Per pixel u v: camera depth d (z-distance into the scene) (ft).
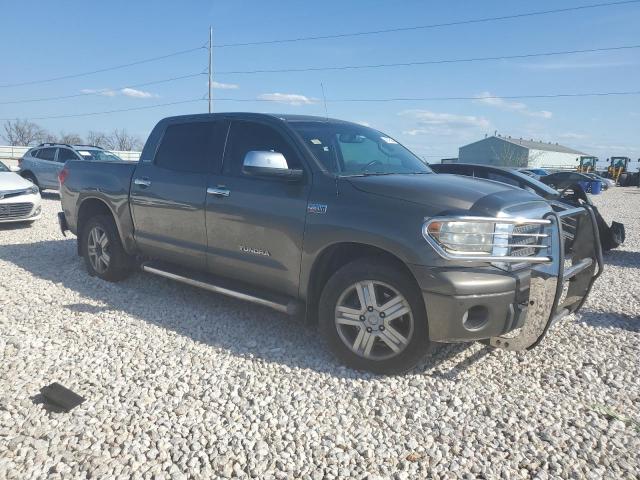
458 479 8.68
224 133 15.75
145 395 11.07
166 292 18.70
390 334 11.91
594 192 107.04
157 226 17.17
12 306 16.80
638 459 9.30
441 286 10.89
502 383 12.11
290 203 13.33
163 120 17.97
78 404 10.62
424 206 11.44
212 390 11.43
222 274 15.49
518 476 8.78
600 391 11.85
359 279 12.11
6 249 26.43
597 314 17.53
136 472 8.63
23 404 10.62
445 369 12.71
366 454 9.27
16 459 8.89
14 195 32.55
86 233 20.16
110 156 55.16
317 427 10.07
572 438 9.90
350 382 11.90
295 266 13.35
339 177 13.00
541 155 260.01
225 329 15.14
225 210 14.78
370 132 16.69
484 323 11.18
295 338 14.55
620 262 28.07
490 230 11.10
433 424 10.28
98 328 14.98
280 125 14.52
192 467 8.79
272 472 8.74
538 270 10.99
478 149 271.49
